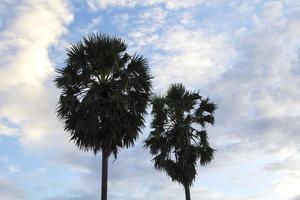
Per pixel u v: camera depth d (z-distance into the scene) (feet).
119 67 95.25
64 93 94.32
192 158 122.42
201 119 128.88
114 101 91.25
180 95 129.59
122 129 91.97
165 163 123.44
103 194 87.71
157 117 127.03
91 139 89.86
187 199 120.78
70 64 94.89
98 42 94.68
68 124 91.97
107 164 89.97
